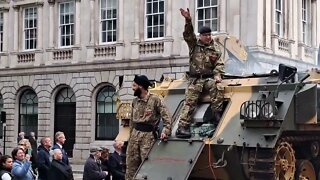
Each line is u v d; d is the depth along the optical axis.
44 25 39.41
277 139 10.52
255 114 10.69
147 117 10.86
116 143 15.23
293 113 10.88
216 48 11.53
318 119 11.22
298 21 35.88
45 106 39.06
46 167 14.62
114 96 36.44
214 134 11.07
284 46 34.03
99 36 37.19
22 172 12.80
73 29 38.25
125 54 35.84
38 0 39.47
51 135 38.84
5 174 12.65
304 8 37.25
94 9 37.31
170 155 10.83
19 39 40.69
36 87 39.62
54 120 38.91
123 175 15.05
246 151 10.84
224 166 11.01
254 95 11.38
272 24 32.91
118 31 36.12
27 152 15.69
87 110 37.25
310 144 12.15
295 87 11.02
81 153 37.22
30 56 40.06
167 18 34.03
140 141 10.93
